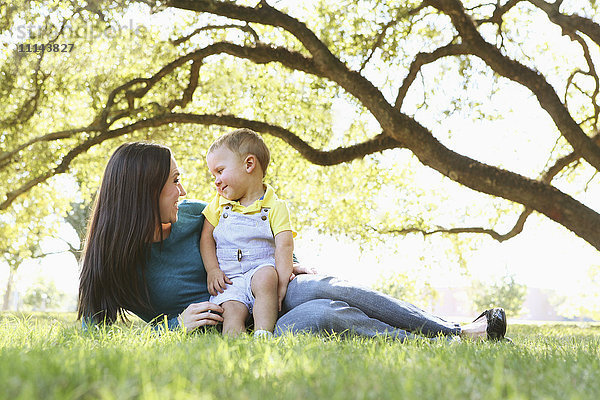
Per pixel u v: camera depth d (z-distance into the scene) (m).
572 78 11.50
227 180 3.03
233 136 3.10
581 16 9.07
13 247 13.16
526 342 2.87
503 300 39.50
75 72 9.95
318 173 12.75
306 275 2.87
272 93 11.89
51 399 0.99
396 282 15.16
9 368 1.21
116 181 2.77
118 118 10.09
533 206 8.21
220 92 11.71
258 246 2.94
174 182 2.88
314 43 8.30
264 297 2.76
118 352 1.60
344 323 2.56
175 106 11.07
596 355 1.99
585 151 8.55
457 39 10.88
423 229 13.95
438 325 2.65
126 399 1.00
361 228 13.76
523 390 1.21
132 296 2.79
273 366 1.43
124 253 2.71
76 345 1.93
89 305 2.76
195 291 2.95
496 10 10.21
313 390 1.15
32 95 10.44
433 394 1.13
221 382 1.21
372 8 10.21
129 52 9.58
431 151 8.35
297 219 13.21
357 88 8.32
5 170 10.90
